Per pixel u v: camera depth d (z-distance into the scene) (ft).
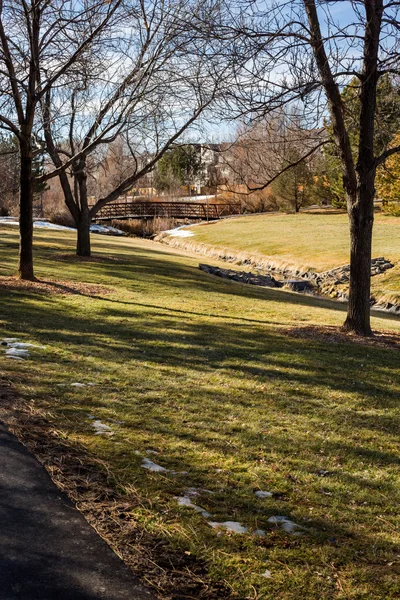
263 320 44.57
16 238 99.25
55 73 47.44
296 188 184.85
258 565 10.43
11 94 44.01
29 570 9.75
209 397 22.07
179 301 50.80
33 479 13.10
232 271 90.58
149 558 10.39
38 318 35.47
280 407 21.90
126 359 27.02
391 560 11.20
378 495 14.61
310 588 9.87
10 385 20.15
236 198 215.10
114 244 111.86
